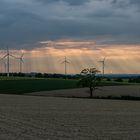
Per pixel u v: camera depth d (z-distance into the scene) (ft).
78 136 74.08
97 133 78.95
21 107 155.84
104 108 155.43
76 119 108.78
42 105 169.89
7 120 103.14
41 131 80.74
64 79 545.44
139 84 435.53
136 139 70.95
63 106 165.37
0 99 219.82
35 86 379.76
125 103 193.36
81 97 266.77
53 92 312.29
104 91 315.99
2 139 67.77
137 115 123.24
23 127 87.56
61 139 69.67
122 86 379.35
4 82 433.48
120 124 96.68
